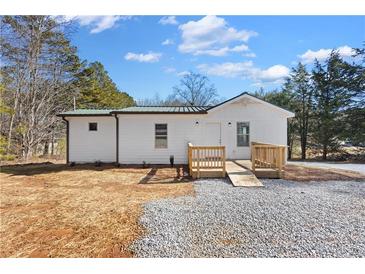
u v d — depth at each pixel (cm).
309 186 752
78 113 1290
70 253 348
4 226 444
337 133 1809
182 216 480
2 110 1486
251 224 438
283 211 506
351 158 1814
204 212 502
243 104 1279
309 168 1172
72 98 2105
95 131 1305
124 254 344
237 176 841
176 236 392
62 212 518
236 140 1280
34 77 1767
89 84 2416
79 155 1305
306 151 2114
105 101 2645
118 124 1247
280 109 1277
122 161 1247
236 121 1277
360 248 349
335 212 501
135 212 509
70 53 2003
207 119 1272
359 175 962
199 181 834
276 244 363
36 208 550
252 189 708
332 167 1236
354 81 1750
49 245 371
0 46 1608
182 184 791
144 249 354
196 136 1266
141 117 1252
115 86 3472
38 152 2009
